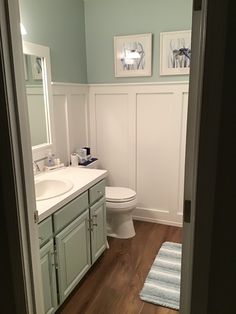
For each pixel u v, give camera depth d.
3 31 1.04
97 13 3.16
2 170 1.12
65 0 2.82
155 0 2.90
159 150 3.23
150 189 3.38
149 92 3.11
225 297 0.89
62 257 1.95
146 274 2.44
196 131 0.86
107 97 3.32
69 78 3.00
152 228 3.28
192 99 0.93
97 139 3.47
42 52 2.51
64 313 2.02
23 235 1.21
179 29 2.88
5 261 1.20
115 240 3.01
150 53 3.01
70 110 3.04
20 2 2.23
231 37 0.74
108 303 2.12
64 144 2.99
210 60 0.77
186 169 1.00
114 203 2.88
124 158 3.41
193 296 0.93
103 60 3.25
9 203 1.14
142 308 2.07
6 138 1.09
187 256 1.05
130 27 3.06
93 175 2.48
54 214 1.84
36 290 1.32
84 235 2.26
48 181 2.33
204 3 0.77
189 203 1.01
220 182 0.82
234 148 0.79
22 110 1.16
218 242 0.86
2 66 1.04
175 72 2.96
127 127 3.31
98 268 2.53
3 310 1.27
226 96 0.77
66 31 2.88
